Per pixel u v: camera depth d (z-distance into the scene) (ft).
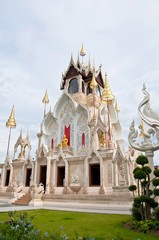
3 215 49.47
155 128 46.96
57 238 21.85
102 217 46.98
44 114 147.13
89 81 154.40
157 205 38.42
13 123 148.46
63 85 162.09
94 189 86.17
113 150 88.02
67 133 133.80
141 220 37.35
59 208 70.13
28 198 88.17
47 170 101.81
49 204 79.36
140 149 47.29
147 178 45.85
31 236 21.09
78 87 149.18
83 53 168.25
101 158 87.86
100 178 85.30
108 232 31.17
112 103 137.08
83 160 94.43
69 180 95.40
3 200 99.09
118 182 73.20
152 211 40.16
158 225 33.65
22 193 95.20
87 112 127.85
